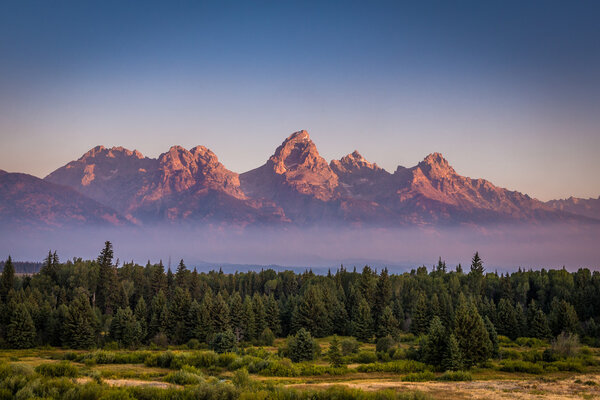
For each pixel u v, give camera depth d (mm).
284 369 72188
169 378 58469
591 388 54750
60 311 126938
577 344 85875
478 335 79000
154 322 132000
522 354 90000
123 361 82312
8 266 150875
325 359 94375
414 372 75062
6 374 45938
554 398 48656
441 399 47938
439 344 79500
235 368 75188
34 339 118062
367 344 134875
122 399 39156
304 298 153500
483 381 62469
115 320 123875
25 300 131375
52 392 39562
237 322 136250
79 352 109062
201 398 41625
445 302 146250
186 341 133375
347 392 42844
